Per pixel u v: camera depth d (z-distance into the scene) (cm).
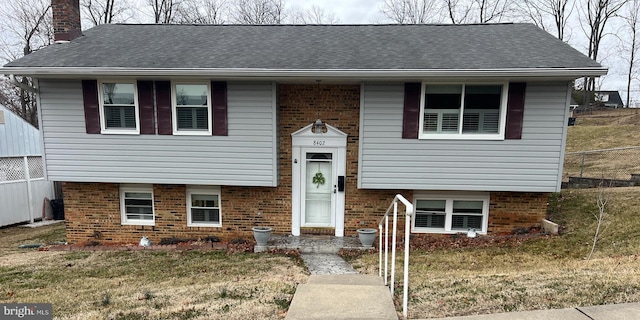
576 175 1297
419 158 719
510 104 685
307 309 319
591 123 2720
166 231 816
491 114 702
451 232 794
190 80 718
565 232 739
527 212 768
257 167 743
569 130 2248
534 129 691
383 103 711
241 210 802
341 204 790
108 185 800
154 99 725
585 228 739
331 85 757
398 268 590
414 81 695
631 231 670
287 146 777
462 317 307
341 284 425
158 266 632
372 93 711
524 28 872
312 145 776
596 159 1520
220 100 721
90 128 734
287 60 705
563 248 659
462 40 805
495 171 710
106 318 351
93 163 748
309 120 769
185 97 730
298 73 663
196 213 820
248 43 813
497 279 436
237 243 784
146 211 823
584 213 812
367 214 789
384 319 300
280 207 798
